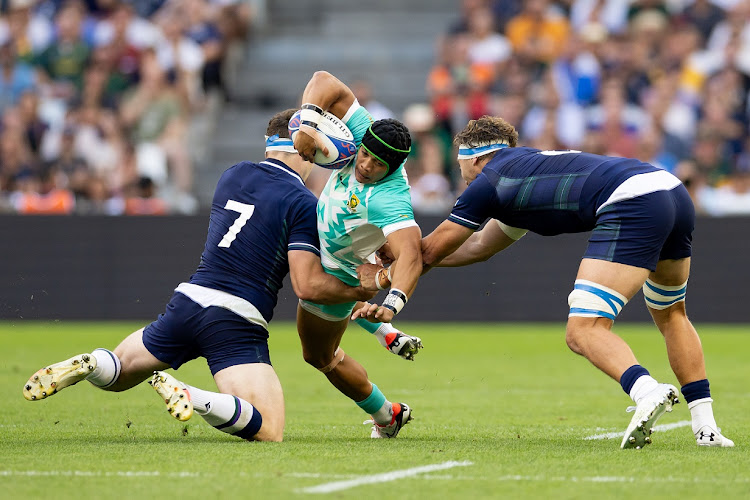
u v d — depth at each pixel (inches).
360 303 872.3
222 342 816.9
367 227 800.9
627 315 2228.1
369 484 616.1
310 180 2203.5
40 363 1515.7
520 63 2623.0
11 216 2210.9
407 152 783.7
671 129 2466.8
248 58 3011.8
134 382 845.2
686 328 826.8
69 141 2498.8
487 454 737.6
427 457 721.0
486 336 2057.1
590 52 2539.4
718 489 605.6
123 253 2214.6
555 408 1100.5
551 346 1877.5
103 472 650.8
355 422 981.8
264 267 830.5
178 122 2603.3
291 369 1512.1
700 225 2178.9
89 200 2427.4
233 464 682.8
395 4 3115.2
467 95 2519.7
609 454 735.7
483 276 2235.5
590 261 771.4
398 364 1605.6
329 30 3097.9
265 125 2837.1
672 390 727.7
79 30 2763.3
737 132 2468.0
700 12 2659.9
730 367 1546.5
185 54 2748.5
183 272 2209.6
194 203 2541.8
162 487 603.2
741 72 2527.1
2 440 820.6
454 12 3097.9
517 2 2709.2
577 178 780.0
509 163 807.7
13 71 2716.5
